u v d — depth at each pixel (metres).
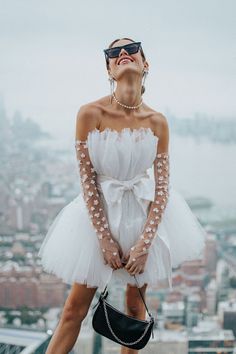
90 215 1.02
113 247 1.02
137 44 1.02
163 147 1.08
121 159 1.02
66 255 1.08
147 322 1.08
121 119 1.03
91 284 1.07
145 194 1.04
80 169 1.03
